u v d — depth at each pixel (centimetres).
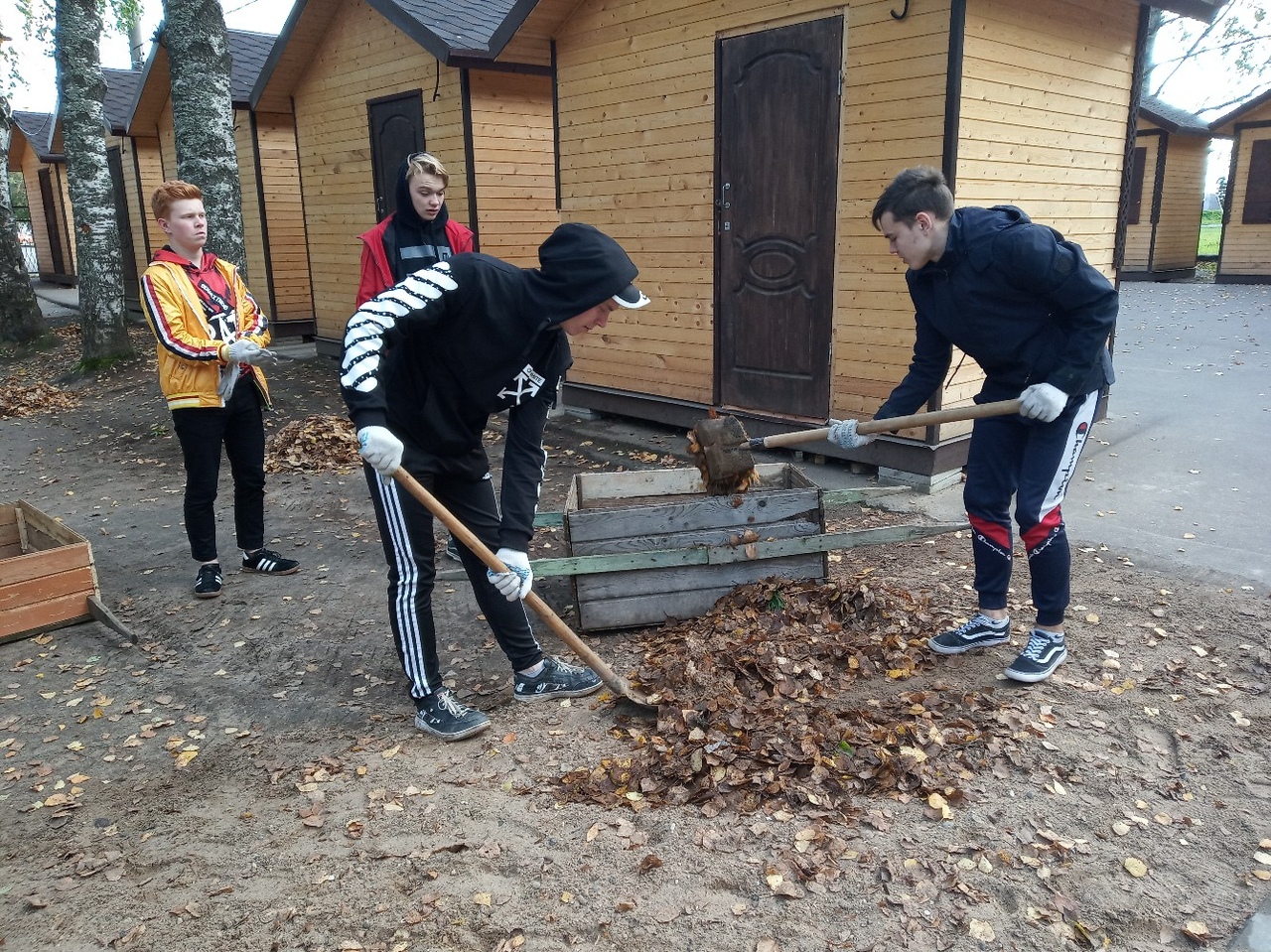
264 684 413
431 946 253
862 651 386
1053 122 666
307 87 1267
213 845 301
